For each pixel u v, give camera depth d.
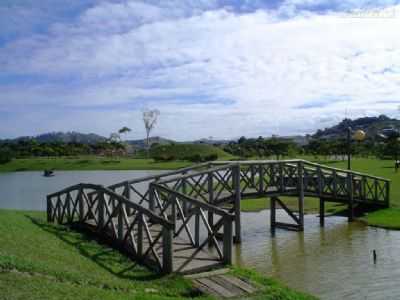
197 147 102.19
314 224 22.70
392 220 22.47
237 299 8.56
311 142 94.44
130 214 16.66
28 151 110.62
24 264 8.17
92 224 14.66
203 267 10.38
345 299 10.95
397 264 14.35
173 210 13.55
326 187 25.62
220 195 20.08
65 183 50.38
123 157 105.19
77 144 123.19
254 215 25.44
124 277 9.62
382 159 72.06
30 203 31.69
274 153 78.75
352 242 18.05
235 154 96.38
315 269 13.85
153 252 10.56
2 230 11.20
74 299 7.08
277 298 8.91
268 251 16.66
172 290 9.07
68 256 10.31
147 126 117.31
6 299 6.52
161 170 71.31
